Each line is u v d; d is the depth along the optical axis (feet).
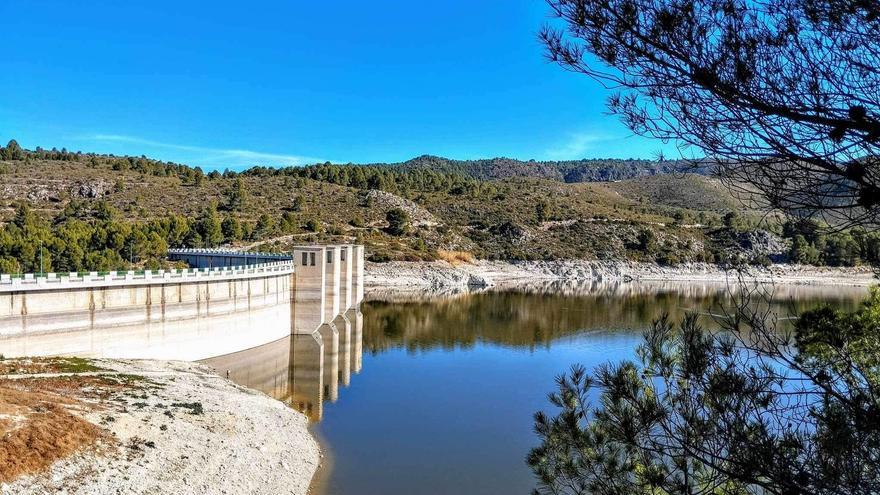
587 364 225.15
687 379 34.22
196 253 376.48
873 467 28.73
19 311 162.50
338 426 151.23
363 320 331.57
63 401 122.21
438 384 195.62
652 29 29.81
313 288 268.00
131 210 522.47
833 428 29.43
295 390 185.78
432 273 538.47
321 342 260.62
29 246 285.84
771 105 28.48
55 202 536.01
